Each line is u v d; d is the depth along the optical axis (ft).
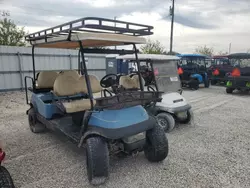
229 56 37.70
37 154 11.29
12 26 59.72
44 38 10.94
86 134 8.61
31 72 33.32
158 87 14.78
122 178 8.97
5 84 30.83
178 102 14.76
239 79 31.37
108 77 16.30
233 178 9.02
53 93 13.32
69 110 11.00
